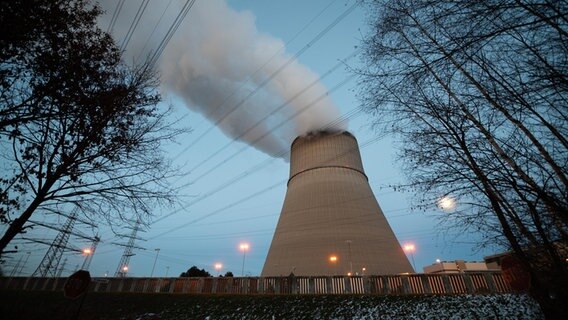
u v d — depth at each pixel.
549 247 4.75
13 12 5.41
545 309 5.09
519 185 4.78
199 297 16.00
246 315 13.12
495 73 4.35
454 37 4.31
